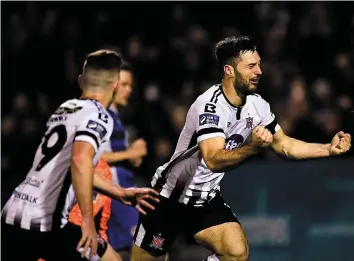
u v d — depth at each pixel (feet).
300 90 47.21
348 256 40.83
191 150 26.32
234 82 25.55
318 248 40.88
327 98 50.19
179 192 27.20
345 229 40.86
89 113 23.40
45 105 55.21
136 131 49.08
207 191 27.12
